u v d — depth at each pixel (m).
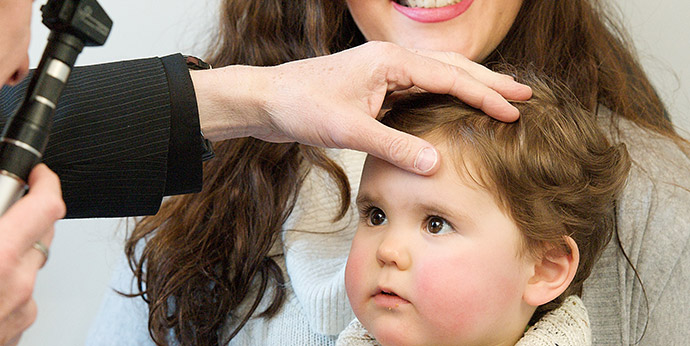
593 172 0.91
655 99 1.29
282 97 0.88
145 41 1.57
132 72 0.90
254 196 1.15
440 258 0.81
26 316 0.57
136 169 0.87
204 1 1.54
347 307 1.01
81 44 0.60
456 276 0.81
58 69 0.58
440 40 1.11
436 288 0.81
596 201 0.91
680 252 1.02
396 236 0.83
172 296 1.16
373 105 0.87
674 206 1.03
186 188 0.91
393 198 0.84
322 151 1.14
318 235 1.11
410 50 0.95
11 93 0.91
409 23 1.12
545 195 0.85
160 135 0.87
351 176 1.14
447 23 1.10
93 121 0.87
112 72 0.90
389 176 0.85
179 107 0.87
